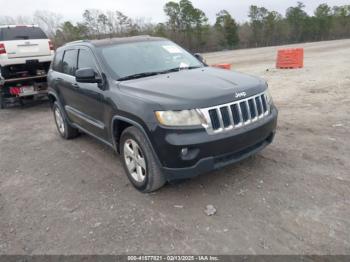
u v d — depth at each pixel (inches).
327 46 1380.4
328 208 134.0
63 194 168.9
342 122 239.1
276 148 197.5
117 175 183.9
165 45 211.6
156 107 137.5
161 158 139.9
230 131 139.7
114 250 121.4
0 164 222.2
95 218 143.2
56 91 247.0
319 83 404.8
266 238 119.5
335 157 179.9
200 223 132.0
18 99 396.2
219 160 142.5
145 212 143.5
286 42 2706.7
